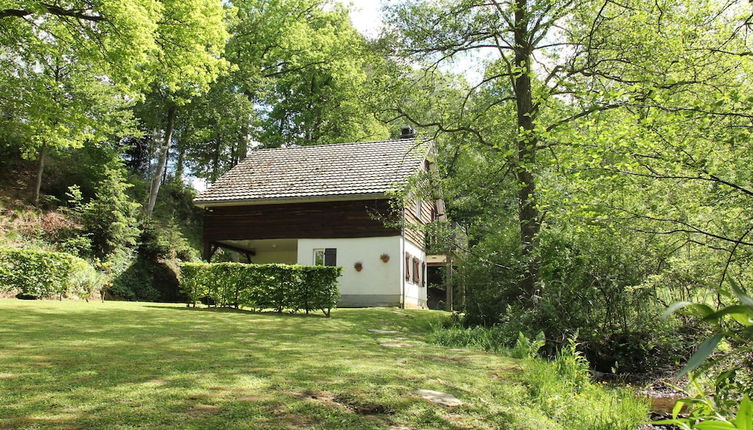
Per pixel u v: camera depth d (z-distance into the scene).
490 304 12.41
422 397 4.54
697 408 2.01
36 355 5.37
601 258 8.67
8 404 3.47
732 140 5.00
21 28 15.00
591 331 8.68
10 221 19.09
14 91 15.02
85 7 13.90
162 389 4.09
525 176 12.58
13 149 22.59
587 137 5.91
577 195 6.65
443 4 13.77
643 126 5.38
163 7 14.42
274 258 25.39
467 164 15.19
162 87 26.45
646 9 8.84
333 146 25.17
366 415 3.87
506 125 14.66
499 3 12.96
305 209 21.00
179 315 11.33
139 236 22.64
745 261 5.83
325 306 13.09
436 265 28.97
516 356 7.73
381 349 7.60
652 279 7.33
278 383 4.59
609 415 4.81
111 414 3.37
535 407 4.83
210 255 22.00
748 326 1.36
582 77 10.04
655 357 8.31
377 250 19.95
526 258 11.46
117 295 19.03
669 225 6.23
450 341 9.65
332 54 30.53
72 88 20.83
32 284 13.55
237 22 28.67
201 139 31.20
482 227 13.84
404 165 21.73
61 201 22.20
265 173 23.28
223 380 4.56
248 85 29.30
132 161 32.22
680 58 7.62
